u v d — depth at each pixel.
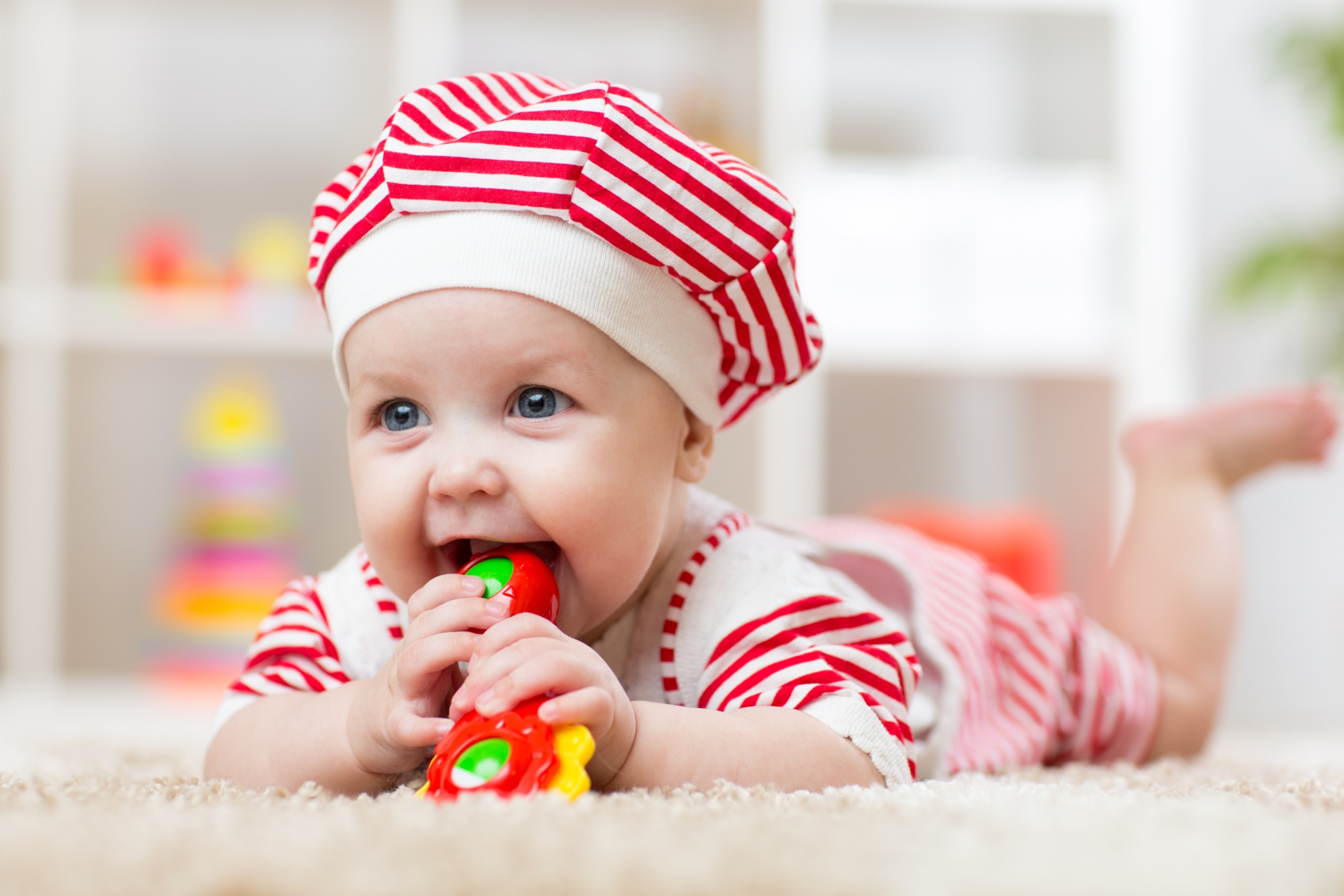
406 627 0.83
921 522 2.11
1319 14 2.83
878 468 2.74
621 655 0.85
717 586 0.85
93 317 2.31
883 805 0.60
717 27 2.70
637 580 0.78
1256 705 2.80
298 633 0.87
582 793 0.62
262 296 2.38
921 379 2.71
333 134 2.77
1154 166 2.44
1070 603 1.24
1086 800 0.64
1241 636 2.80
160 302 2.35
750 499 2.42
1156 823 0.54
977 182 2.40
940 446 2.75
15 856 0.45
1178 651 1.28
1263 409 1.38
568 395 0.75
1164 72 2.46
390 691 0.71
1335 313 2.40
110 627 2.69
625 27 2.71
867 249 2.38
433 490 0.73
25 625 2.27
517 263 0.74
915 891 0.41
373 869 0.43
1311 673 2.80
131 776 0.87
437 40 2.35
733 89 2.61
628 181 0.75
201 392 2.72
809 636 0.82
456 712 0.66
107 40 2.71
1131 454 1.40
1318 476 2.82
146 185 2.72
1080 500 2.54
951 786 0.73
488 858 0.44
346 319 0.77
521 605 0.70
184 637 2.31
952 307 2.40
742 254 0.79
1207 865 0.45
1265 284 2.31
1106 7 2.48
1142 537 1.35
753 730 0.73
